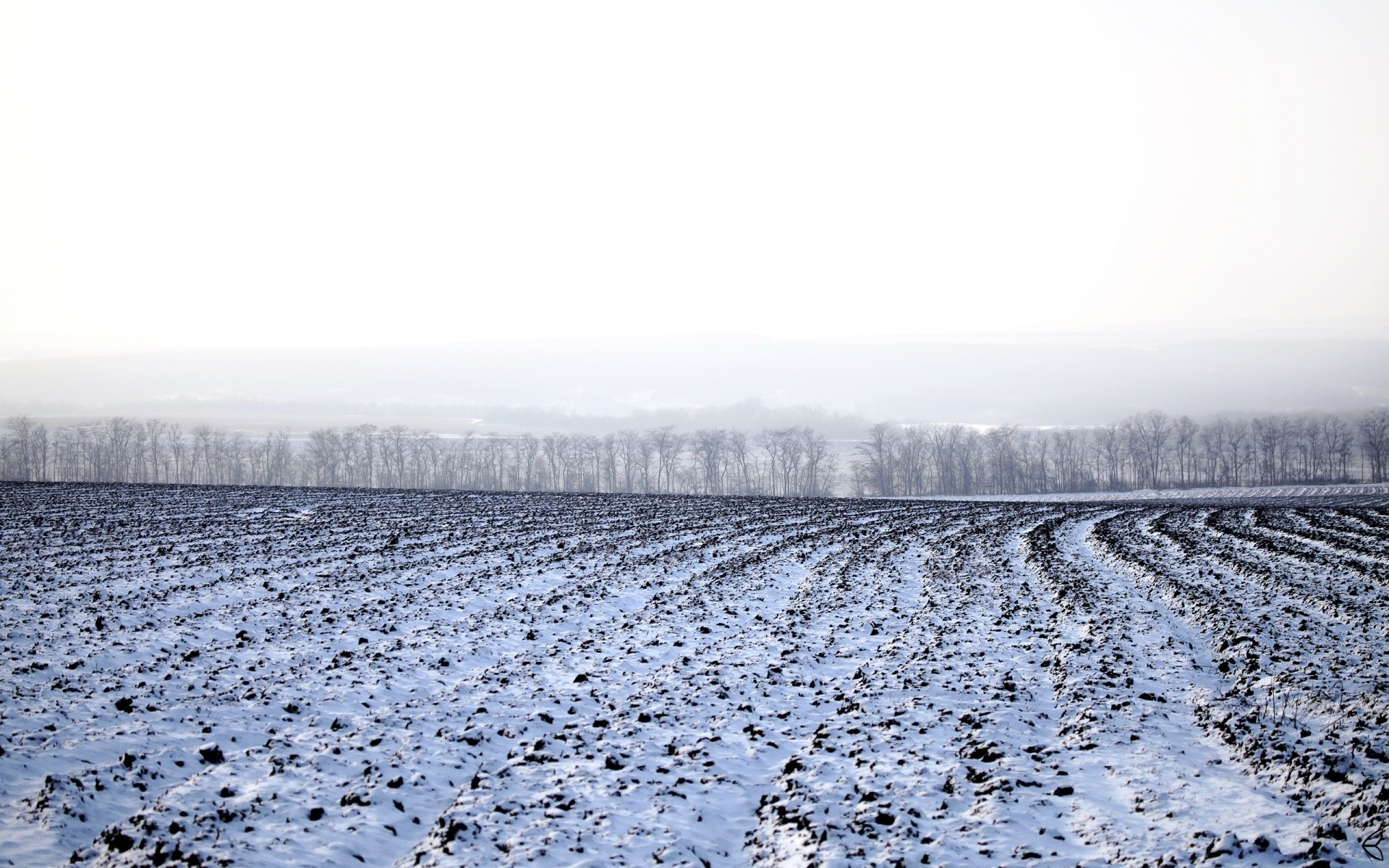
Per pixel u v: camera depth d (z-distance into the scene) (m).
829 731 12.31
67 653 16.08
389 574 25.81
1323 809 9.14
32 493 49.03
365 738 11.95
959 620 20.22
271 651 16.89
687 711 13.29
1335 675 14.38
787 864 8.27
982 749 11.30
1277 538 36.38
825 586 25.09
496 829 9.01
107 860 8.24
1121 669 15.42
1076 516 48.41
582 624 19.91
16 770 10.37
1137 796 9.79
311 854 8.48
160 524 35.62
